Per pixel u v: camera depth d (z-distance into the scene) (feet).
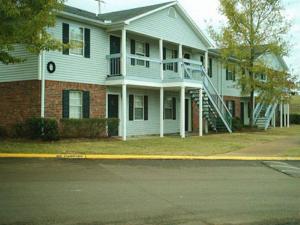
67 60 69.46
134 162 48.37
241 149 65.10
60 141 63.26
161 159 51.70
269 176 41.86
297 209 28.32
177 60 82.64
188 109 101.91
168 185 35.55
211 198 31.09
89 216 25.36
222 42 102.27
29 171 40.09
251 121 109.60
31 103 66.18
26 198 29.45
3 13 43.09
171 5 86.84
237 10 101.71
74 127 67.92
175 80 81.51
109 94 77.97
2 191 31.48
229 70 106.93
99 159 49.47
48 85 66.49
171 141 71.31
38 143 60.03
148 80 79.56
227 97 121.39
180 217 25.63
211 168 46.01
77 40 71.67
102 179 37.29
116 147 59.67
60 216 25.20
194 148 62.85
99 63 75.72
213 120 97.66
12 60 49.75
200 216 26.00
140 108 86.74
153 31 83.41
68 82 69.67
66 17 68.59
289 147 68.74
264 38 101.86
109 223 24.07
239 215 26.48
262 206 28.96
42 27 47.85
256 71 102.06
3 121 69.41
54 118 64.69
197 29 95.66
